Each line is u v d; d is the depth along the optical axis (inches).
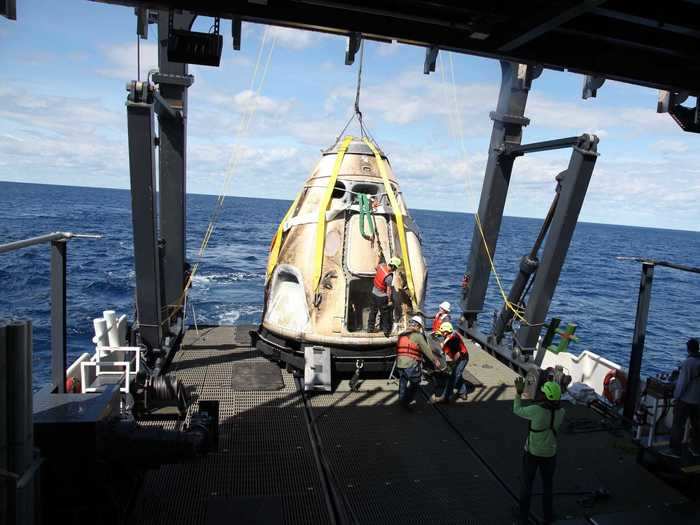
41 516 154.5
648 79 229.0
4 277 1095.6
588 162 311.3
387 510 203.2
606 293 1422.2
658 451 235.9
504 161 415.5
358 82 392.5
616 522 198.5
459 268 1627.7
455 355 308.2
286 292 353.1
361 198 351.3
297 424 273.1
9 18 152.9
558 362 384.2
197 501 202.5
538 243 380.8
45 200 4658.0
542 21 173.3
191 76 340.8
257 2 171.3
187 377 325.4
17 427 145.3
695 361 233.3
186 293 387.9
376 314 333.4
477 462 243.3
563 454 255.3
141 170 275.3
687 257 3253.0
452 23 186.5
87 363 263.9
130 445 178.4
